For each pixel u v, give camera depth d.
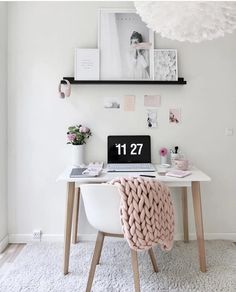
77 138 2.20
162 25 1.20
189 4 0.97
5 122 2.26
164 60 2.27
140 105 2.32
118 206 1.44
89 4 2.29
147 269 1.83
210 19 1.05
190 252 2.09
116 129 2.32
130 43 2.27
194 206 1.83
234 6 0.96
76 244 2.24
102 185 1.44
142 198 1.37
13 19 2.27
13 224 2.32
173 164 2.21
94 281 1.68
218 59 2.31
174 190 2.33
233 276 1.74
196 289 1.60
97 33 2.29
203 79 2.31
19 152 2.30
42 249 2.16
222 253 2.07
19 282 1.68
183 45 2.30
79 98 2.31
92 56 2.25
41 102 2.30
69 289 1.61
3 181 2.22
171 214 1.53
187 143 2.33
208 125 2.32
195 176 1.83
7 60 2.28
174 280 1.70
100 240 1.57
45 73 2.29
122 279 1.71
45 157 2.31
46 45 2.28
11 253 2.11
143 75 2.26
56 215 2.33
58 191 2.32
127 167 2.07
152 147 2.32
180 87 2.31
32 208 2.32
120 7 2.30
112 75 2.26
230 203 2.35
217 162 2.33
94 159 2.32
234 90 2.32
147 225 1.37
